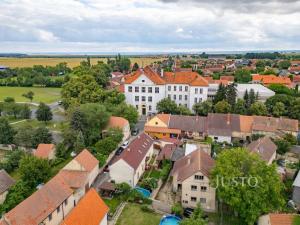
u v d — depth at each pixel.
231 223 48.59
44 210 42.28
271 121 84.81
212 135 83.94
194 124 88.12
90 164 59.97
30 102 140.75
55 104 136.38
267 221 41.50
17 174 65.44
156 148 79.44
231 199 43.94
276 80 155.25
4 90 175.88
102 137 80.25
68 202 49.03
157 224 47.72
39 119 101.69
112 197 55.25
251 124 85.50
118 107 90.56
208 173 51.66
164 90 110.81
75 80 108.50
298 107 98.75
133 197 54.00
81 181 53.59
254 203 43.38
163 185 60.84
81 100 98.38
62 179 50.41
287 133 79.94
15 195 51.88
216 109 99.31
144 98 110.94
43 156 67.38
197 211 47.09
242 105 103.00
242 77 165.25
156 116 90.44
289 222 39.25
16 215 38.91
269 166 46.47
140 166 62.88
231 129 84.81
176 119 89.81
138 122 103.06
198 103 105.31
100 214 43.56
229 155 47.88
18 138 75.00
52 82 190.12
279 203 44.91
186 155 64.38
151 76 110.81
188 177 51.75
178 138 85.81
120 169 58.31
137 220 48.62
